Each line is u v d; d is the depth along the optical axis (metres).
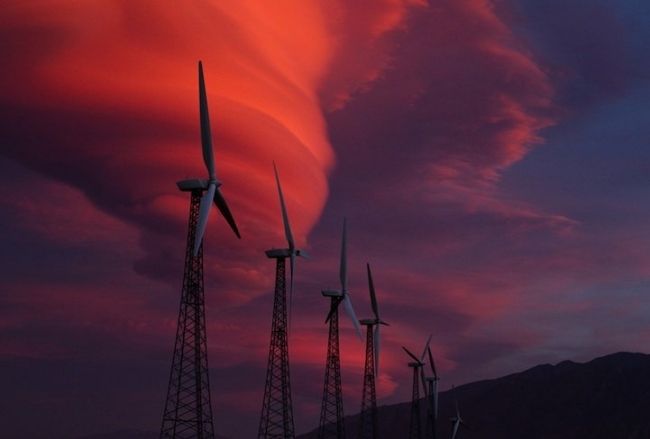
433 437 188.12
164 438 83.50
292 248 110.88
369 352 148.00
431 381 188.75
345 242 130.62
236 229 95.88
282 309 109.44
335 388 127.06
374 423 144.75
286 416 105.81
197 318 86.31
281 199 111.88
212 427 85.12
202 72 91.19
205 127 91.75
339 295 129.00
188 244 89.00
